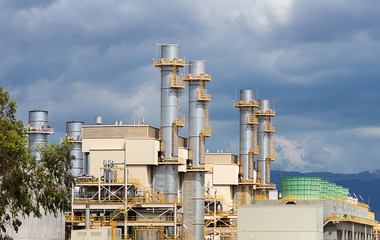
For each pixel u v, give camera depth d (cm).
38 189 13162
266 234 19775
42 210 16238
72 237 17300
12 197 12938
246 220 19888
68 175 13575
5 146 12569
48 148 13362
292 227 19688
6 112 13175
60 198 13338
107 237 17288
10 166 12706
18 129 13212
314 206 19825
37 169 13338
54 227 16638
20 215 15838
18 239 15812
